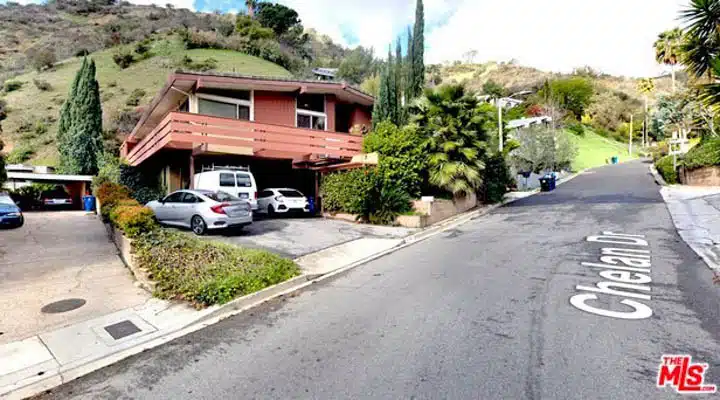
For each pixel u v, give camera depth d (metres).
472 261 7.77
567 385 3.21
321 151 15.62
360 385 3.34
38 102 35.03
